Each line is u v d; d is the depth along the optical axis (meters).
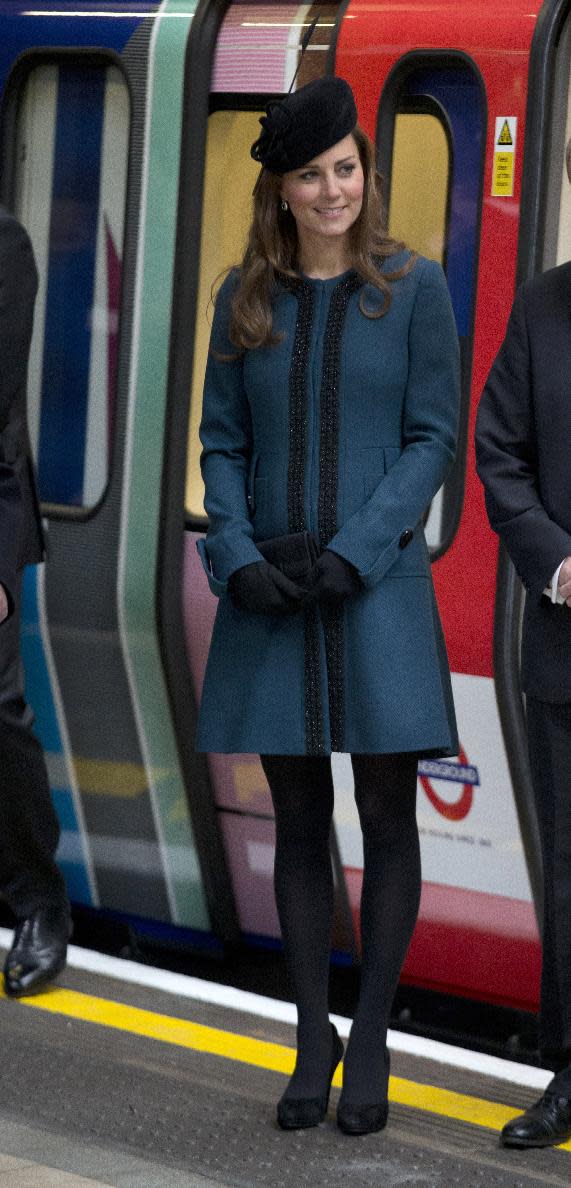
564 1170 13.52
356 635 13.77
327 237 13.91
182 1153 13.69
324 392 13.86
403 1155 13.72
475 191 16.94
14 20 19.59
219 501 14.19
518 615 16.92
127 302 18.91
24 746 17.47
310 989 14.27
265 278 14.05
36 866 17.83
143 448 18.80
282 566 13.86
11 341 15.76
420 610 13.93
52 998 17.64
